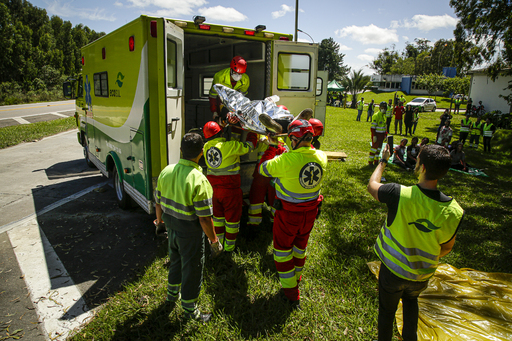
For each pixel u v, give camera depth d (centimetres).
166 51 367
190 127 723
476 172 909
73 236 457
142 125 388
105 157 576
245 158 512
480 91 2789
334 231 481
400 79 5828
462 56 1620
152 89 373
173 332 281
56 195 636
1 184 707
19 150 1087
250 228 455
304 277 365
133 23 381
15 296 326
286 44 490
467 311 302
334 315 306
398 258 217
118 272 371
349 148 1181
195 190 260
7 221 507
